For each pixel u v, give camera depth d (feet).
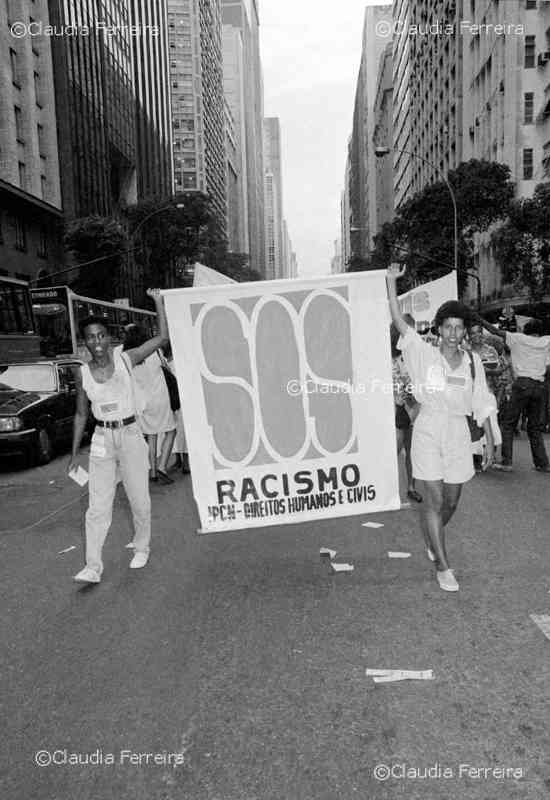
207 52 449.48
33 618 13.92
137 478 16.42
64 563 17.74
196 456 16.43
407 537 18.88
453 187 129.59
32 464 35.91
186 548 18.60
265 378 16.40
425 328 28.07
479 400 14.58
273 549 18.20
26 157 131.75
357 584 15.23
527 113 142.20
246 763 8.79
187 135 414.00
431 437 14.26
